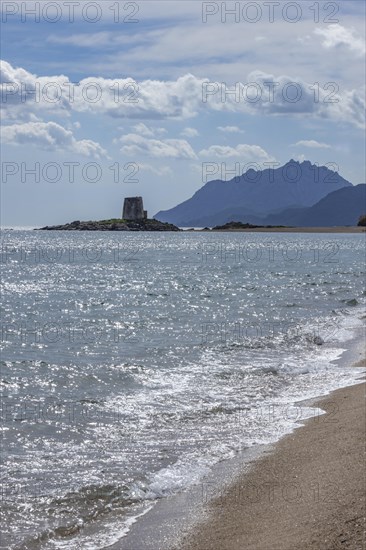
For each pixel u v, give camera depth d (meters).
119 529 11.92
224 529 11.55
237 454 15.67
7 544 11.41
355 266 96.94
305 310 46.00
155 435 17.33
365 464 13.73
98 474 14.52
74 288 67.06
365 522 10.77
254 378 24.19
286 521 11.42
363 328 36.66
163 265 103.19
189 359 28.12
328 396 21.02
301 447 15.77
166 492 13.55
